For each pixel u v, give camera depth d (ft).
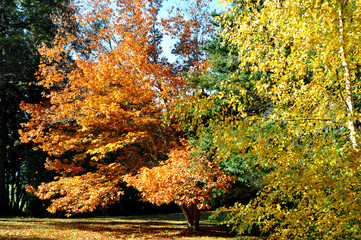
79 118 34.24
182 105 14.42
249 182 27.40
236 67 28.78
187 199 28.02
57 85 39.91
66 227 40.83
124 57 32.73
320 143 11.52
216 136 13.35
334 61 12.13
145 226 44.65
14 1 60.85
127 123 36.91
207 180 29.32
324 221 10.93
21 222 43.24
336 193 10.53
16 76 51.90
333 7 9.96
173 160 30.17
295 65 12.91
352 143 11.20
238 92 24.03
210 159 28.53
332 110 12.49
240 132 12.60
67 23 43.78
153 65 32.63
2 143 58.03
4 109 57.26
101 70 32.30
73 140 35.88
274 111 12.32
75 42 42.11
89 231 38.32
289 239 11.93
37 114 38.45
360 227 10.41
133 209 75.41
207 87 30.27
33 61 54.08
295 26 11.23
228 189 29.43
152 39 40.32
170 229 40.93
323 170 10.96
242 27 12.75
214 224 43.39
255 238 28.27
